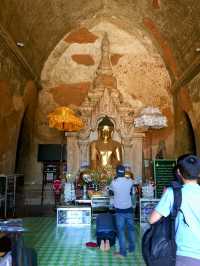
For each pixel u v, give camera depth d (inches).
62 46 577.9
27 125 542.3
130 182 261.4
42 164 554.6
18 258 156.8
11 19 381.7
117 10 546.3
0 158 417.4
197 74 428.5
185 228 108.6
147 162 557.6
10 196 450.0
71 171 534.0
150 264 111.7
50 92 573.3
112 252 264.8
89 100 553.9
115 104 554.6
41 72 574.2
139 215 404.8
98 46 583.2
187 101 491.2
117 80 579.5
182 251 107.2
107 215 288.7
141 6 494.9
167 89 578.2
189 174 113.5
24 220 405.1
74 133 541.6
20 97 469.7
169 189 115.0
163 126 526.9
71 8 501.4
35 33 473.7
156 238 111.9
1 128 412.5
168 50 527.8
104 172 503.5
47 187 546.0
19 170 544.7
